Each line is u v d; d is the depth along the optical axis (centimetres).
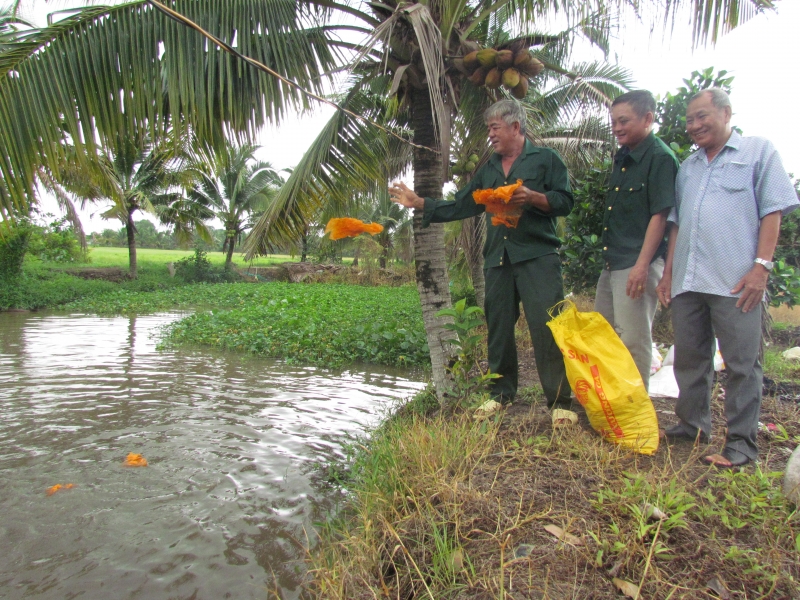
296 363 834
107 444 454
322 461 420
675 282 304
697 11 425
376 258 2789
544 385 360
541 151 348
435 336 509
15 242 1712
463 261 1102
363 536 262
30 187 370
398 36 493
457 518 244
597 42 575
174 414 543
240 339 977
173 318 1464
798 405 428
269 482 379
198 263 2762
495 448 323
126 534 308
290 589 260
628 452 293
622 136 327
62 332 1155
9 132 359
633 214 329
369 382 717
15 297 1639
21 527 315
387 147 670
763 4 425
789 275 691
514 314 377
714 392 450
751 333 276
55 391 636
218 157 465
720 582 192
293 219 588
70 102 381
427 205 384
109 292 2064
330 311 1323
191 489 367
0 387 654
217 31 421
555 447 315
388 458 329
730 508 233
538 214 348
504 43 501
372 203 818
